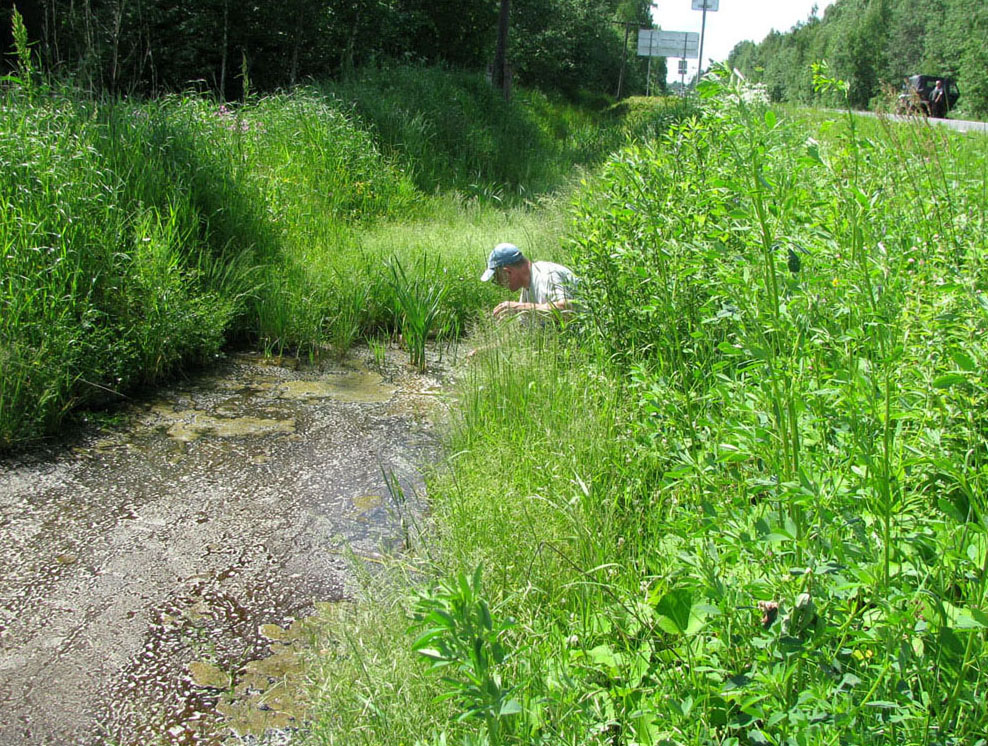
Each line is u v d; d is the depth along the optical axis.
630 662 2.21
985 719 1.70
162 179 6.93
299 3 18.16
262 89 19.00
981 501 2.02
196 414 5.28
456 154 13.89
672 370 3.75
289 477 4.46
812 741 1.69
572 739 1.98
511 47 35.06
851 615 1.89
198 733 2.69
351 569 3.60
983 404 2.11
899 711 1.73
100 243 5.72
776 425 2.34
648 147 4.33
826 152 3.01
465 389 5.12
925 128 3.70
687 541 2.47
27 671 2.95
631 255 4.05
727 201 2.85
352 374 6.15
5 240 5.26
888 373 1.99
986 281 2.47
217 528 3.92
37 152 5.85
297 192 9.16
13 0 12.88
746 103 2.38
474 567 2.96
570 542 3.15
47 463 4.49
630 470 3.49
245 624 3.24
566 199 10.04
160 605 3.34
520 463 3.86
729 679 1.98
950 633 1.72
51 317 5.15
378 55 20.05
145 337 5.62
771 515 2.25
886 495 1.84
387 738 2.31
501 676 2.13
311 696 2.69
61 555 3.65
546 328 5.43
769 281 2.37
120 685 2.90
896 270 2.52
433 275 7.39
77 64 8.76
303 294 6.97
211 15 17.45
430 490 4.18
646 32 28.81
